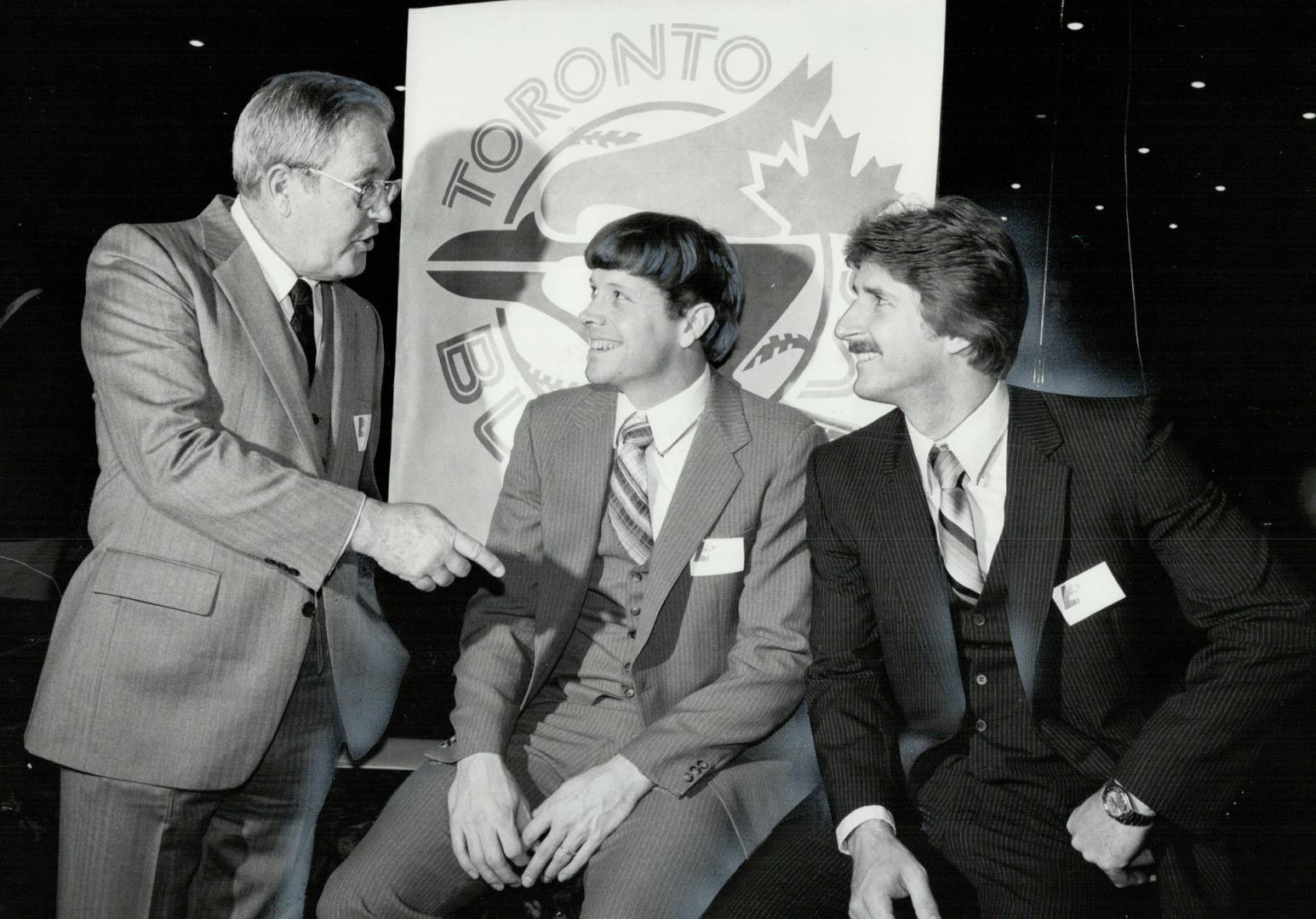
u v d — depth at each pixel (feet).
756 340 7.64
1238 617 5.24
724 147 7.70
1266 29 7.52
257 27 8.88
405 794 6.12
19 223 9.13
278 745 6.22
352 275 6.36
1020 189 7.86
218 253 5.95
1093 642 5.50
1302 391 7.66
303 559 5.57
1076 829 5.32
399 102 8.77
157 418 5.46
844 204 7.52
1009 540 5.62
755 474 6.29
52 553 8.95
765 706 5.95
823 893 5.52
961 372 5.82
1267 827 6.56
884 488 5.97
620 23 7.82
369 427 6.82
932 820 5.70
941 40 7.38
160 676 5.59
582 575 6.30
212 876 6.33
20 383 9.06
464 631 6.59
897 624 5.86
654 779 5.75
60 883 5.78
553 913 6.11
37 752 5.63
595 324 6.35
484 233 8.08
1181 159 7.71
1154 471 5.47
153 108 9.07
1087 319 7.86
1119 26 7.72
